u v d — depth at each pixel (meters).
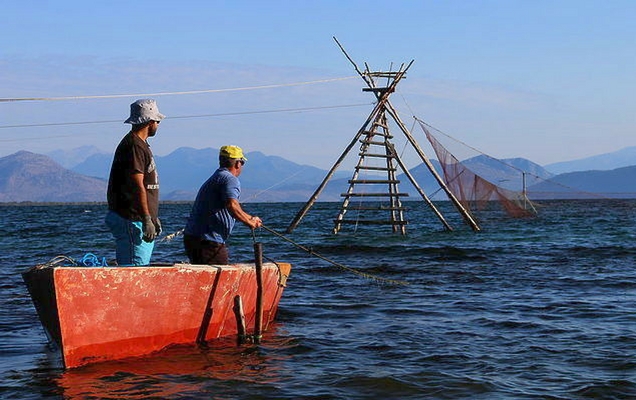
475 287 13.62
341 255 20.50
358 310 10.99
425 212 73.62
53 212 101.19
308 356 7.91
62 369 7.15
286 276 9.92
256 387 6.66
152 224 7.73
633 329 9.30
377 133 27.30
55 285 6.67
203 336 8.41
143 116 7.85
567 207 77.81
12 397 6.29
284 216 65.19
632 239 26.33
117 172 7.84
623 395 6.44
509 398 6.36
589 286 13.63
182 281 7.82
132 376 6.93
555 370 7.28
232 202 8.48
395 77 26.38
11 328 9.48
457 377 7.02
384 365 7.52
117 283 7.14
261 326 8.76
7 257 20.47
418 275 15.55
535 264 17.80
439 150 26.05
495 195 25.67
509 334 9.08
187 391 6.51
